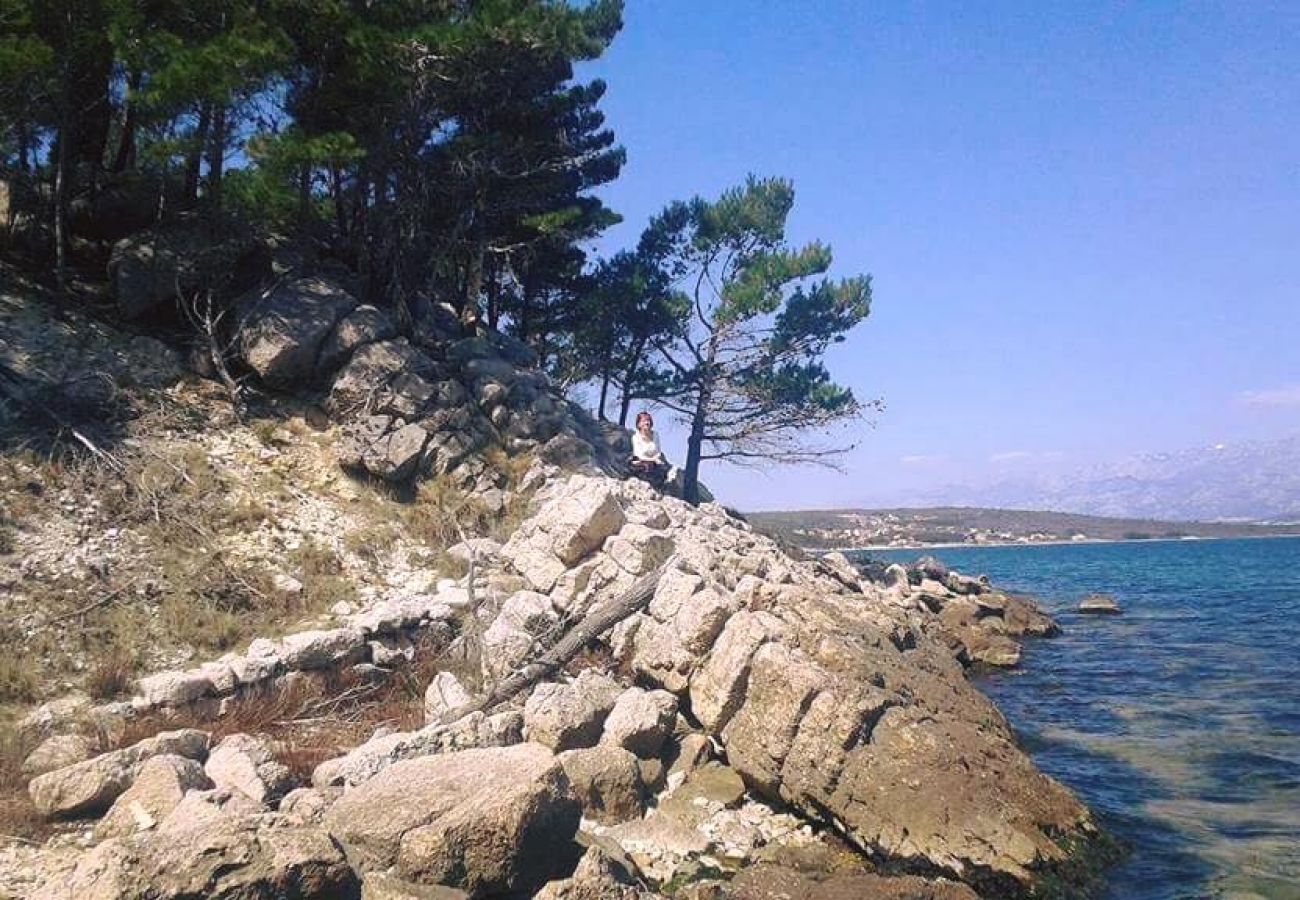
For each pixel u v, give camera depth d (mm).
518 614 15312
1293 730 17469
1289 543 171125
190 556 16219
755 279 34656
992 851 10555
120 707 12328
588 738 12422
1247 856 11352
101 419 18469
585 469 23266
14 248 21906
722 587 15359
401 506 19875
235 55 19344
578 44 24109
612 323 35938
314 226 27438
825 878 10281
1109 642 30531
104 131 23891
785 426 36125
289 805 9914
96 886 7004
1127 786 14164
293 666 13734
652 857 10523
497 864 8688
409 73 23094
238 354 21047
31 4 19391
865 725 11719
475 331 28578
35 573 14680
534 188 29797
